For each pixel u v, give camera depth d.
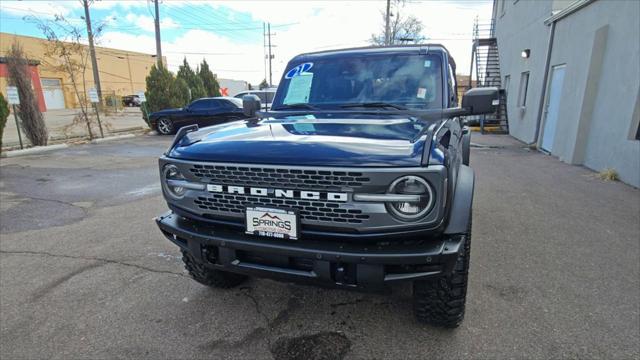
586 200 5.45
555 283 3.08
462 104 3.04
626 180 6.49
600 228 4.32
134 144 12.20
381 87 3.19
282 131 2.41
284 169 1.94
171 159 2.30
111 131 15.39
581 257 3.56
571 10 8.62
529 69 12.08
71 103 38.09
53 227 4.61
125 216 5.00
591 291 2.96
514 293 2.93
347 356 2.28
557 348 2.30
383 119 2.70
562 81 9.31
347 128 2.40
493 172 7.49
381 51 3.40
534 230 4.25
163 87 16.44
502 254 3.62
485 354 2.26
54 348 2.39
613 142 6.93
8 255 3.79
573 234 4.13
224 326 2.59
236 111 13.67
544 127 10.45
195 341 2.44
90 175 7.56
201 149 2.23
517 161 8.81
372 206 1.86
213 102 13.98
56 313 2.78
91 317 2.72
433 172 1.77
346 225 1.92
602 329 2.48
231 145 2.18
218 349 2.36
